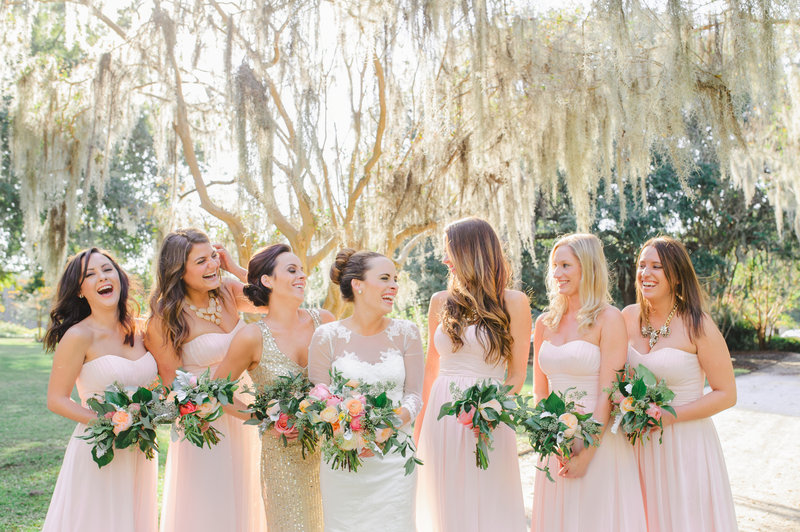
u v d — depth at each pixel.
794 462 6.16
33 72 7.03
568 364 2.92
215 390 2.62
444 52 5.66
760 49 5.12
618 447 2.86
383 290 2.81
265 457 2.89
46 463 5.81
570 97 5.73
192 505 2.90
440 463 2.97
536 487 3.12
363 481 2.69
